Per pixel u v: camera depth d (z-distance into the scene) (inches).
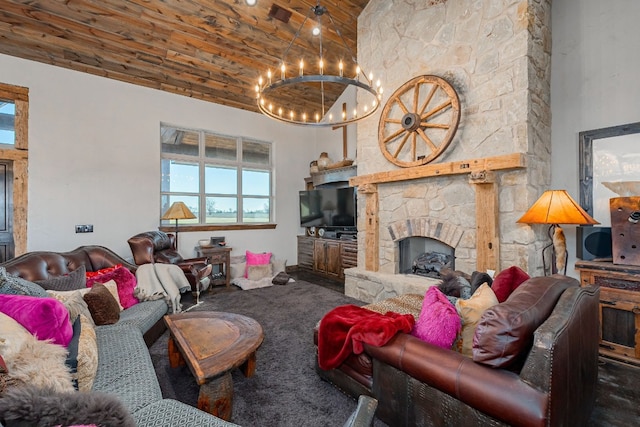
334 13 165.6
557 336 43.5
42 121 153.4
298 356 95.9
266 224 233.1
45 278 103.6
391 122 150.6
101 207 169.3
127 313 99.0
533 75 110.6
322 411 69.6
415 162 138.4
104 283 101.3
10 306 54.6
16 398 30.2
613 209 95.0
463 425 49.8
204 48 167.9
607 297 93.4
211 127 208.7
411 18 145.9
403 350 57.7
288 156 245.9
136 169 180.1
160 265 129.6
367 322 67.7
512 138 111.1
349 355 71.6
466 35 125.2
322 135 251.3
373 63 164.7
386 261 157.0
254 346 71.6
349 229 208.1
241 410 69.8
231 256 214.4
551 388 42.0
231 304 148.9
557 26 120.8
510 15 112.1
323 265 219.0
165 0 139.2
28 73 150.0
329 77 99.7
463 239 125.5
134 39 153.3
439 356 53.0
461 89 126.6
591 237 108.7
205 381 58.6
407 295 108.3
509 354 46.2
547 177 118.8
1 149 144.2
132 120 178.9
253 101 218.7
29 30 138.5
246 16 154.9
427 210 138.6
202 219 210.8
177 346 77.4
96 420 32.2
